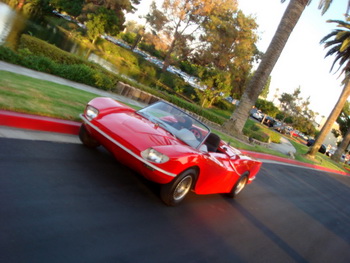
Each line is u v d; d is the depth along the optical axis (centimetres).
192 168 463
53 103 674
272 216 714
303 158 2483
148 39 5684
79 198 382
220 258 408
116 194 439
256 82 1855
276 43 1788
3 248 249
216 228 501
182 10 5309
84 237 313
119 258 307
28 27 3391
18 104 560
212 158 504
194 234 443
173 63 5950
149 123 492
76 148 533
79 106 759
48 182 385
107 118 461
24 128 522
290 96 5472
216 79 3328
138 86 1747
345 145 3941
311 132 6138
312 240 656
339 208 1158
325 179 1892
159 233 397
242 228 555
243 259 436
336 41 2808
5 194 323
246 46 5231
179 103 2098
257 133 2473
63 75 1180
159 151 415
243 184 713
